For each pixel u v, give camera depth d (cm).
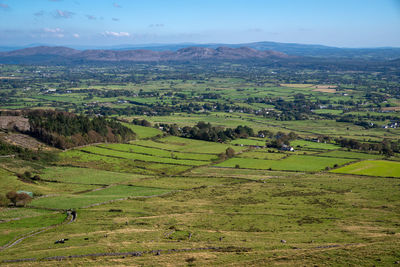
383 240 6506
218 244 6569
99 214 9300
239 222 8300
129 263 5628
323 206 9738
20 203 10288
